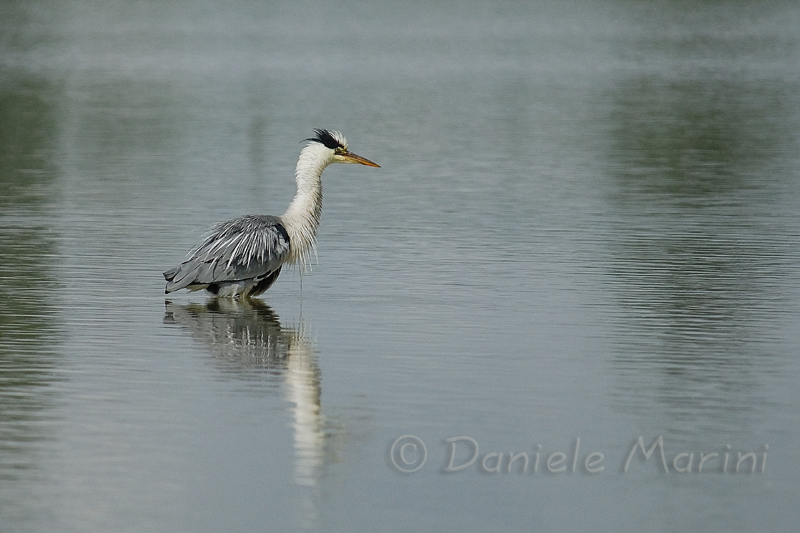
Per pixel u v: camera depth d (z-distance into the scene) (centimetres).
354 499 1021
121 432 1153
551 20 10300
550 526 973
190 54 7225
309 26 9694
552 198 2644
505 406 1233
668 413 1215
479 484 1057
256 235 1698
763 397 1262
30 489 1027
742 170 3089
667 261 1969
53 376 1321
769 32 9038
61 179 2878
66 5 11288
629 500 1027
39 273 1856
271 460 1098
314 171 1794
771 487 1050
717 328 1538
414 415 1206
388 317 1598
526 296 1719
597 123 4116
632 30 9300
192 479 1053
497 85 5562
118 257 1984
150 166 3122
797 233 2223
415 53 7394
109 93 5106
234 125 4034
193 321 1576
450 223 2327
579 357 1405
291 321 1577
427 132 3869
